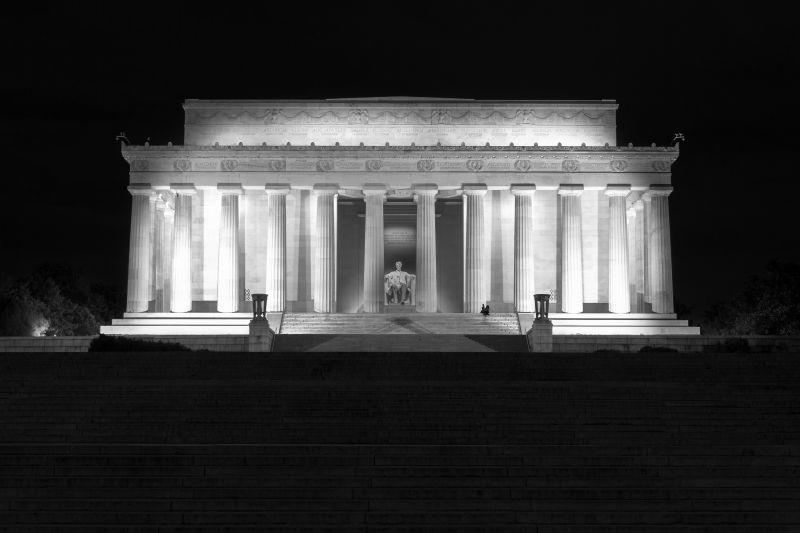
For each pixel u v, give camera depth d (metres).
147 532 44.19
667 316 112.31
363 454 51.00
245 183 114.50
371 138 118.31
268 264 114.00
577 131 118.31
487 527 44.56
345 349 95.81
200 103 118.75
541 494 47.38
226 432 57.97
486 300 115.31
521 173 114.56
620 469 49.69
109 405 61.59
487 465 50.22
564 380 72.81
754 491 48.00
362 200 128.38
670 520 45.78
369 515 45.44
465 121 118.38
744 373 72.94
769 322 119.69
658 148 114.06
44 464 49.59
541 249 116.44
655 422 58.91
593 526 44.97
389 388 63.97
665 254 113.56
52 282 127.81
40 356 76.06
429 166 114.50
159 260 118.88
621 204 114.44
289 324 109.31
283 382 66.69
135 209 114.06
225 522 45.22
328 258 114.56
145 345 84.75
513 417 59.50
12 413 60.75
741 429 58.19
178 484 48.19
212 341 95.31
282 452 51.31
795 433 57.62
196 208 117.69
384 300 115.38
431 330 108.19
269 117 118.69
